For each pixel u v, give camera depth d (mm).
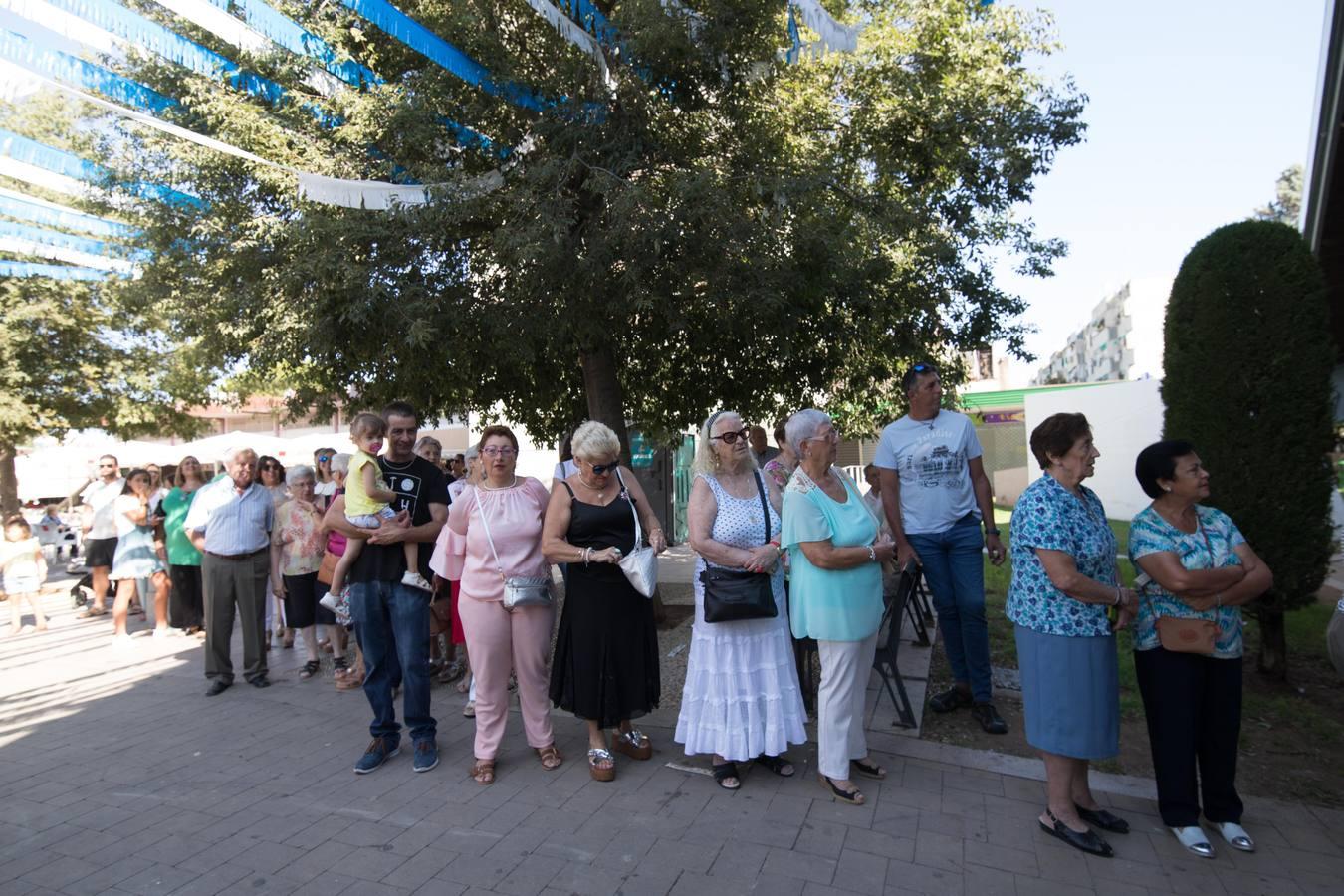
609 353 7164
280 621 7441
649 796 3805
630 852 3281
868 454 20484
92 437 19734
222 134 6000
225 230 6688
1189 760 3230
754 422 8438
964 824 3436
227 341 7520
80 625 9273
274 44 5262
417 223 5594
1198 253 5027
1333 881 2965
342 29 6102
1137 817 3482
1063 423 3234
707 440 3896
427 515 4391
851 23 7355
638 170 6281
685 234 5613
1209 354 4926
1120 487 17906
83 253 6945
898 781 3885
